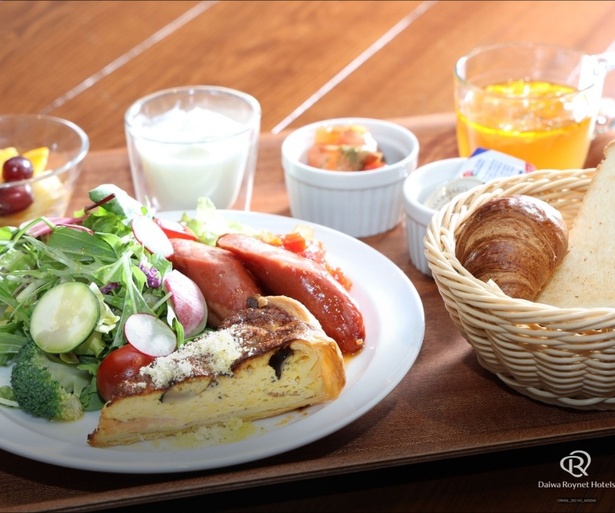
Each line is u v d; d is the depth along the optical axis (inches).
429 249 21.3
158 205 27.9
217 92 28.7
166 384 19.9
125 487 19.9
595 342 19.5
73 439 20.2
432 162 28.6
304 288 22.2
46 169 28.4
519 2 38.2
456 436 20.7
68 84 33.8
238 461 19.3
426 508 19.9
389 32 36.5
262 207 28.3
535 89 28.6
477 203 22.9
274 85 33.8
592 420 20.6
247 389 20.3
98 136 31.5
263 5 38.0
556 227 21.9
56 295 21.5
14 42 35.7
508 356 20.6
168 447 20.1
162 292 22.6
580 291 22.3
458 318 21.3
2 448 19.9
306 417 20.2
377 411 21.4
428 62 34.9
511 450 20.9
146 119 28.4
